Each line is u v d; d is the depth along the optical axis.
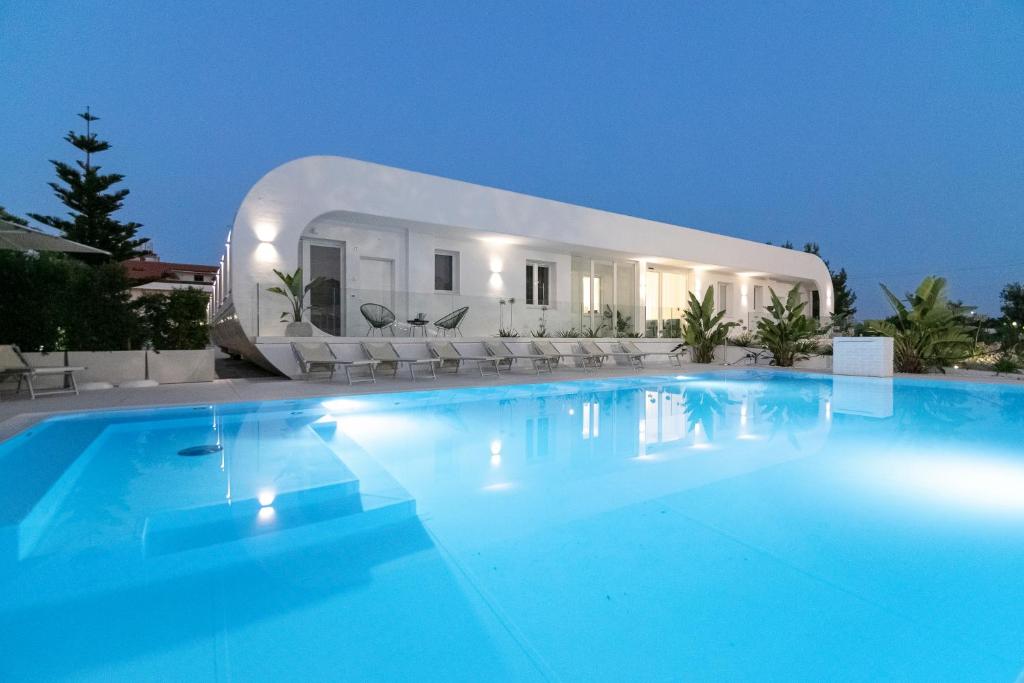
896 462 4.68
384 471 4.37
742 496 3.70
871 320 15.84
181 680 1.81
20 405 6.94
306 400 7.86
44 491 3.60
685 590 2.38
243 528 3.11
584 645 1.98
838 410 7.93
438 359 12.02
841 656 1.90
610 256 18.45
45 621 2.17
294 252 11.62
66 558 2.73
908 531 3.03
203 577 2.54
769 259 22.47
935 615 2.17
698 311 17.94
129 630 2.10
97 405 6.95
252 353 12.14
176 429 6.16
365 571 2.59
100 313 10.14
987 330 16.66
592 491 3.81
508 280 16.30
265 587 2.44
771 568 2.59
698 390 10.57
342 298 12.20
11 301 9.23
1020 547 2.82
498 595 2.36
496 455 4.98
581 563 2.65
